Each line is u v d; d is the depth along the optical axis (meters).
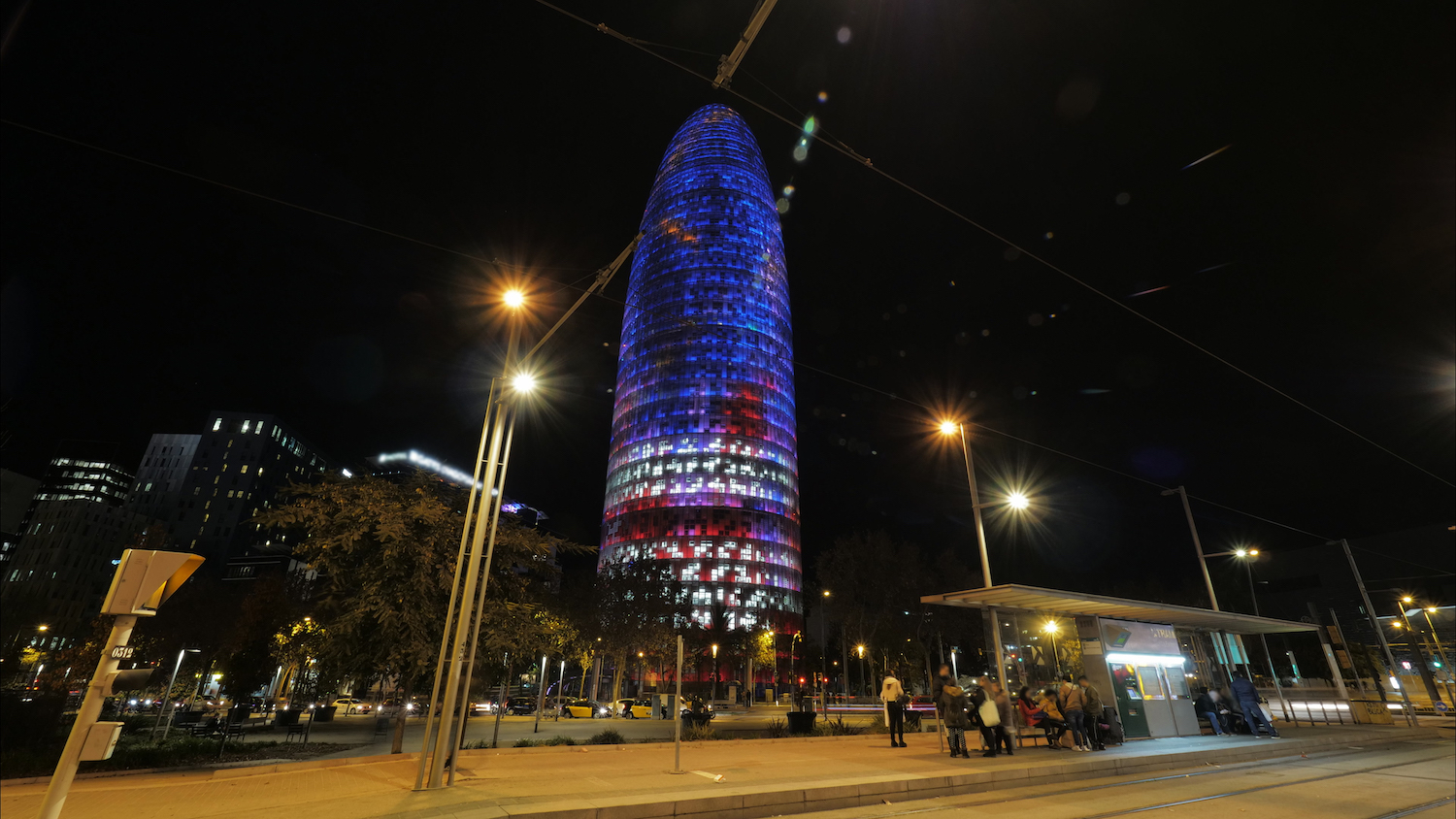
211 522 143.75
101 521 124.56
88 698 4.75
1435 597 63.78
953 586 74.38
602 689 95.44
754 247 158.12
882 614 69.94
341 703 58.09
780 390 148.00
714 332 146.00
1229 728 21.89
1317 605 76.69
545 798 9.88
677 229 159.38
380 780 11.64
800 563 135.88
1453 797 12.20
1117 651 19.70
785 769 13.59
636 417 143.00
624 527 133.00
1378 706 27.97
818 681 107.94
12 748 18.28
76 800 9.93
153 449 151.25
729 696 99.94
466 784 11.30
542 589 21.12
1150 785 13.30
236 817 8.54
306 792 10.48
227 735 25.73
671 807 9.65
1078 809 10.69
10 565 116.88
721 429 137.25
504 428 13.03
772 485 136.12
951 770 13.36
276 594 34.91
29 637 60.16
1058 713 17.66
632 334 154.62
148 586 5.08
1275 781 13.80
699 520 128.88
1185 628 23.08
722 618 97.81
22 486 124.00
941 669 16.98
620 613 59.00
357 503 17.95
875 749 17.67
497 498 12.70
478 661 17.91
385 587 17.11
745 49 8.52
